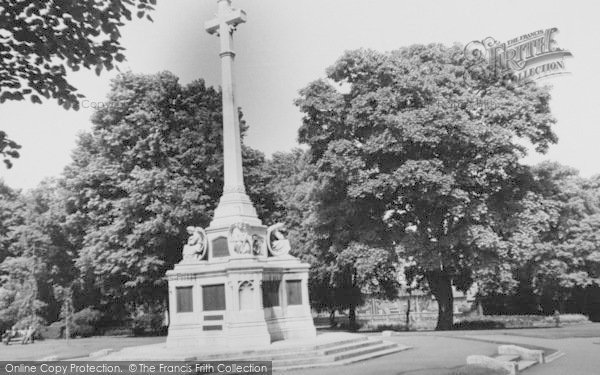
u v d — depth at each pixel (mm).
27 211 56625
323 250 44656
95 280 46125
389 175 35906
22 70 13055
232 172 26141
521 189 40375
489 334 31844
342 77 40500
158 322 50375
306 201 48781
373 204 39562
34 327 45375
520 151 38688
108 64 13461
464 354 22219
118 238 39938
